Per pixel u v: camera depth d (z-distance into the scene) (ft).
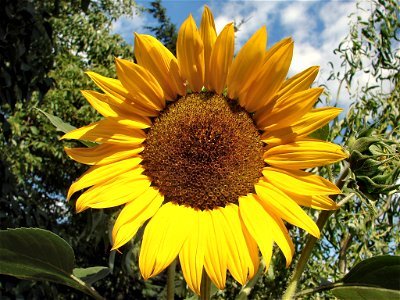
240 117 1.28
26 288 3.34
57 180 7.41
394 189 1.20
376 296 1.16
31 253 1.23
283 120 1.21
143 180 1.25
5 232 1.18
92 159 1.22
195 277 1.06
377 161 1.22
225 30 1.20
